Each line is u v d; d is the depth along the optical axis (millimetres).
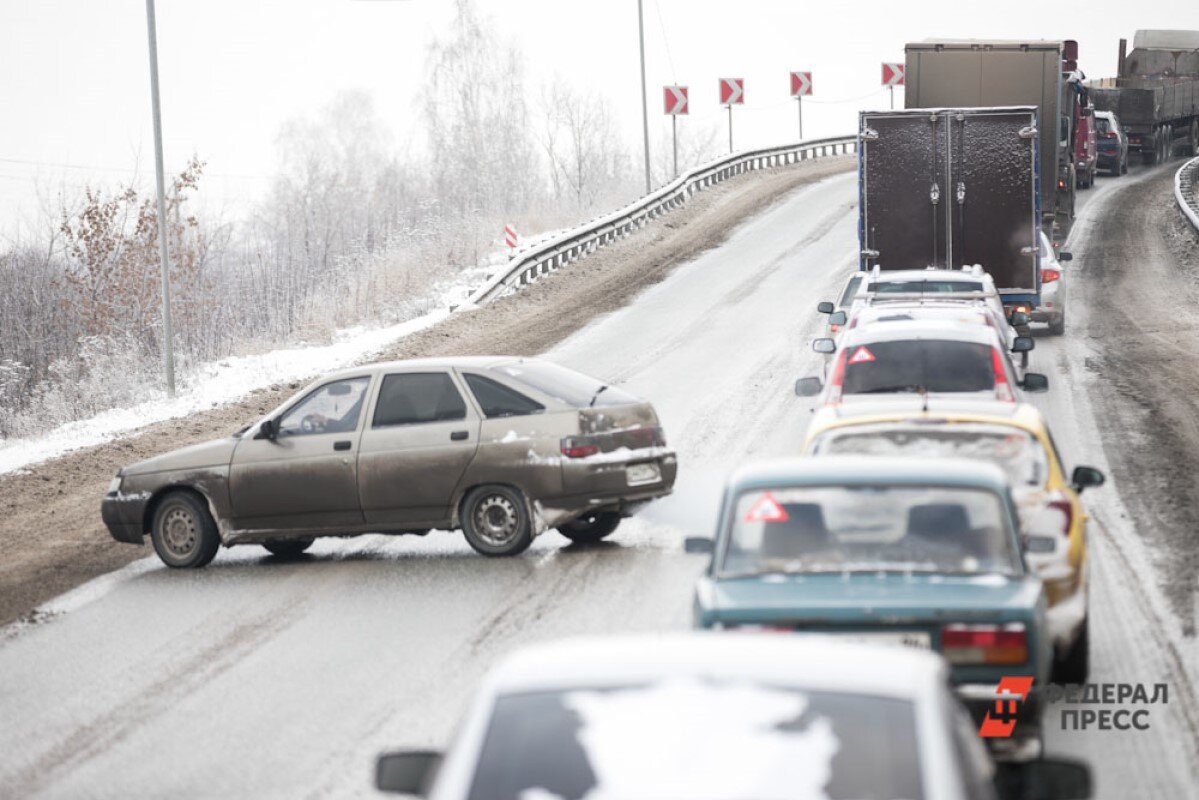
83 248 123562
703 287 98125
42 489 55250
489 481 38844
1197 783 22094
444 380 39750
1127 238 116375
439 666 29812
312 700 28156
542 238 132875
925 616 19703
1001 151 69500
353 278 120812
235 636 33375
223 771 24484
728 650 13422
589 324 87188
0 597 39062
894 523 21172
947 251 70312
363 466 39594
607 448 38594
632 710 12406
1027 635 19703
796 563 20875
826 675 12828
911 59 83438
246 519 40781
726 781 11484
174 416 70250
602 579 36219
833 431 27906
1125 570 34656
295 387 75125
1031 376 41656
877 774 11570
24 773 25062
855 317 43344
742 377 66438
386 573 38875
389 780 14867
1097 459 47500
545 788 11680
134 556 43656
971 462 22312
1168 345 71812
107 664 31781
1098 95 168625
